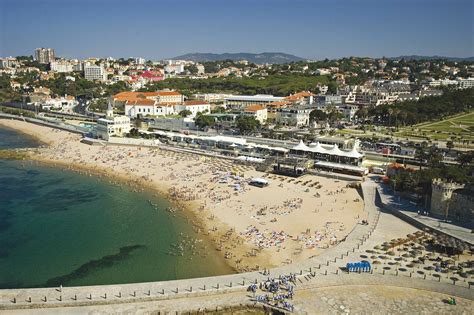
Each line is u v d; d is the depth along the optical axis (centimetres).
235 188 13988
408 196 12200
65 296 7075
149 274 8469
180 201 13025
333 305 6969
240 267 8625
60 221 11506
